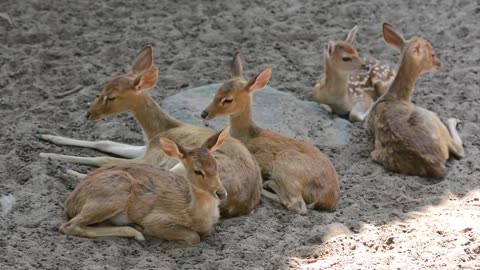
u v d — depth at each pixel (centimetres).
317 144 1456
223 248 1140
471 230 1165
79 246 1121
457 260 1090
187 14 1916
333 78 1575
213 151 1177
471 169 1379
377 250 1130
